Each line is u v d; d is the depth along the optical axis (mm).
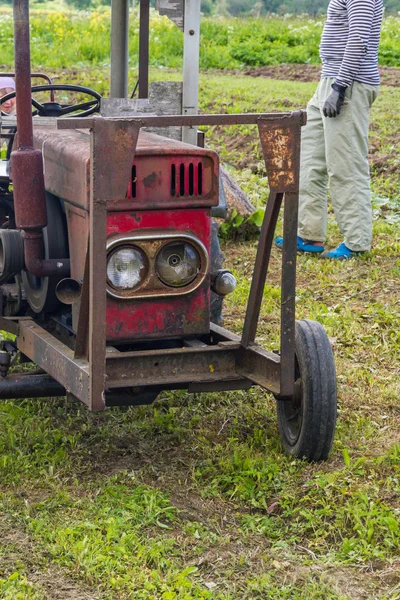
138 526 3607
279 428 4441
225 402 5023
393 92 16031
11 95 5410
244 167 11117
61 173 4176
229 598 3162
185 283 4023
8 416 4695
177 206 3910
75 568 3312
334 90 7363
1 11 29500
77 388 3832
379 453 4352
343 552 3488
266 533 3648
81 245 4094
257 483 4023
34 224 4137
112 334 3984
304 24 25656
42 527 3588
